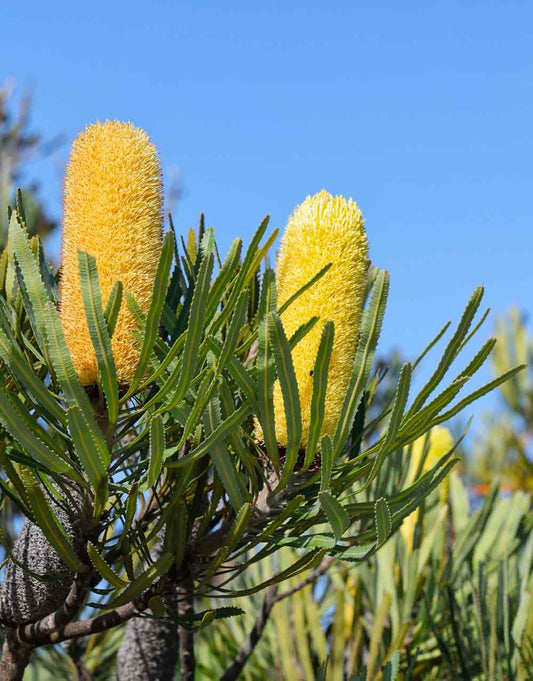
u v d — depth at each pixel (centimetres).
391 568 151
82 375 92
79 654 134
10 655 99
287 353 88
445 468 98
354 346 94
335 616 134
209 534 97
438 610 149
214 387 89
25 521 99
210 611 93
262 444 97
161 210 94
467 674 141
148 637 117
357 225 95
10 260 99
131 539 96
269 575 149
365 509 96
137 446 93
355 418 102
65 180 95
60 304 94
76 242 92
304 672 142
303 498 91
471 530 152
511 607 152
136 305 90
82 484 90
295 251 95
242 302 87
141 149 94
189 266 102
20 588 96
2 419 86
